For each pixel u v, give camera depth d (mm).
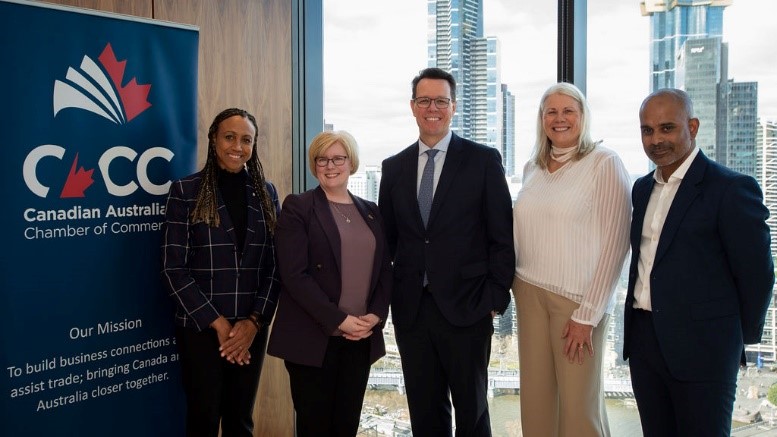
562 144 2156
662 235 1893
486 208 2293
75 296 2141
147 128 2307
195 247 2176
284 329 2160
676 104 1857
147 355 2344
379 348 2266
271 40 2953
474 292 2256
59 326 2105
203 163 2750
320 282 2154
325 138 2211
